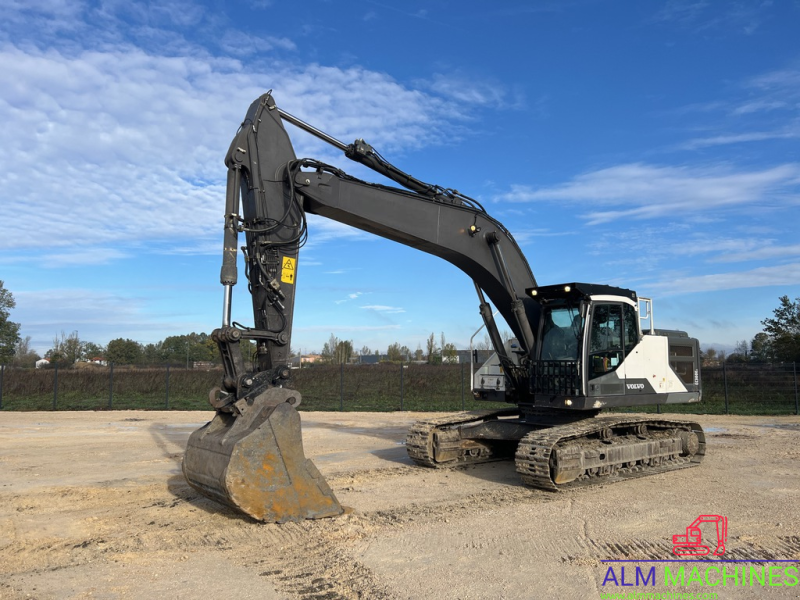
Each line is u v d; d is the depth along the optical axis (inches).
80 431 647.8
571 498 333.7
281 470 270.2
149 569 223.0
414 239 350.9
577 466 356.8
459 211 368.5
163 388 1181.1
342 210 318.7
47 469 422.0
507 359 409.7
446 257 378.6
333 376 1173.1
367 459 466.0
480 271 380.8
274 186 300.7
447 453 427.5
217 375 1206.3
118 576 216.2
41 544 251.6
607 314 386.0
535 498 333.7
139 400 1048.2
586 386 364.2
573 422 393.4
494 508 311.3
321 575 215.8
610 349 384.8
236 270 284.8
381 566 224.5
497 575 215.8
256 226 294.2
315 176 308.7
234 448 256.7
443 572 218.7
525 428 406.9
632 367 394.9
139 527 275.7
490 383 438.9
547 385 380.5
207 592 201.5
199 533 263.3
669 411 897.5
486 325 409.4
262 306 293.0
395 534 263.9
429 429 418.9
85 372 1191.6
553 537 260.7
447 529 272.2
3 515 298.8
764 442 559.2
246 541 251.4
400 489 357.4
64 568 224.8
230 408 278.2
